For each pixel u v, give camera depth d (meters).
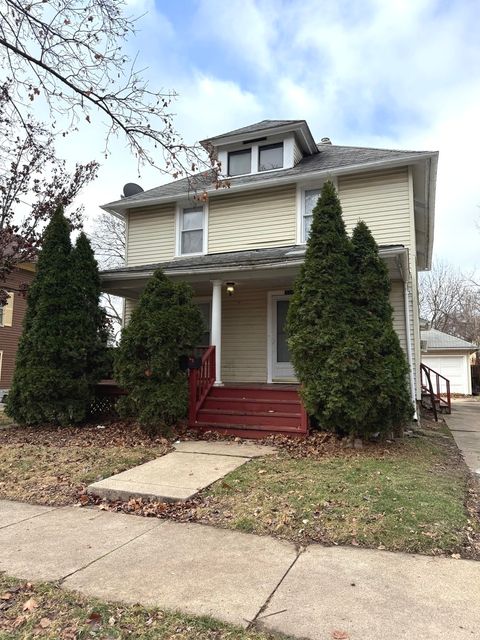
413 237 9.80
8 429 8.54
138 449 6.55
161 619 2.43
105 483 4.91
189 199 10.55
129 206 12.49
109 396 9.41
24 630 2.33
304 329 7.00
